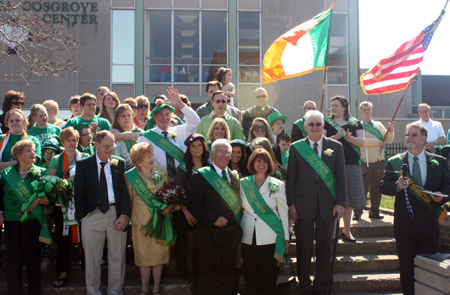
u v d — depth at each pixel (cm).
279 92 1462
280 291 411
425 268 356
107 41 1426
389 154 1672
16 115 476
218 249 387
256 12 1472
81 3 1418
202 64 1452
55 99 1405
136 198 422
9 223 413
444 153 637
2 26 979
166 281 448
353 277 468
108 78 1425
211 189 390
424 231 406
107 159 422
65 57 1405
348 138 493
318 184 417
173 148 460
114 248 414
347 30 1494
